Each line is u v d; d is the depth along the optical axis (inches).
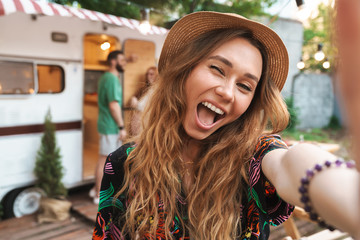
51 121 145.9
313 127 442.6
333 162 15.7
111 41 170.4
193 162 38.1
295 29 397.1
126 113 179.0
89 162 197.0
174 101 35.8
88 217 140.7
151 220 35.4
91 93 215.5
